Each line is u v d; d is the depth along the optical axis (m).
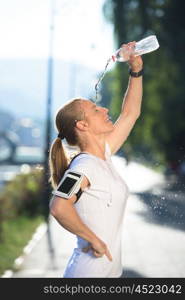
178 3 45.12
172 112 51.03
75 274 5.33
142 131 52.31
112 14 44.06
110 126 5.55
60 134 5.60
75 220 5.15
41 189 27.80
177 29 45.53
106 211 5.31
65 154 5.64
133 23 44.44
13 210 26.50
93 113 5.53
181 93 49.31
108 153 5.61
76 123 5.50
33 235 21.27
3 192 26.38
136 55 6.02
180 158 56.66
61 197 5.19
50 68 33.53
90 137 5.51
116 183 5.38
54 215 5.17
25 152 132.62
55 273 13.49
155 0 45.09
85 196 5.30
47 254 16.70
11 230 21.94
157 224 21.58
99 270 5.30
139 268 13.91
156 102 51.03
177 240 18.52
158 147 58.19
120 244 5.43
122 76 50.31
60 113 5.56
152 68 47.44
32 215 27.84
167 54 46.47
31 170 30.02
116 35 43.78
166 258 15.38
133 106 6.05
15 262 15.21
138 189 30.66
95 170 5.31
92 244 5.16
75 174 5.25
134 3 44.53
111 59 5.99
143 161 80.69
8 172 80.19
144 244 17.84
